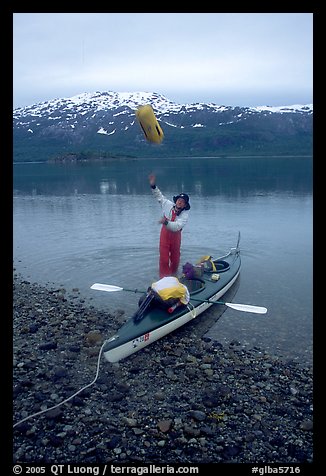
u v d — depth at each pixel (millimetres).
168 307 8750
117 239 17016
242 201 27094
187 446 5641
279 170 55219
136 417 6176
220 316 9969
